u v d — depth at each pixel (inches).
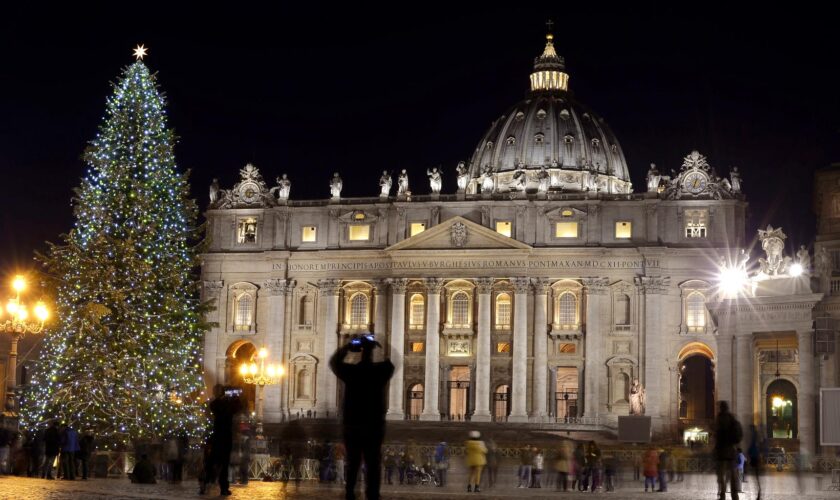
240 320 5383.9
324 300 5270.7
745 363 2746.1
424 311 5196.9
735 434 1333.7
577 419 4943.4
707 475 2942.9
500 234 5054.1
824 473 2566.4
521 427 4756.4
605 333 5014.8
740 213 5014.8
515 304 5044.3
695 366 5876.0
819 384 2655.0
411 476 2573.8
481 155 7012.8
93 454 2233.0
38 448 1985.7
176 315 2684.5
